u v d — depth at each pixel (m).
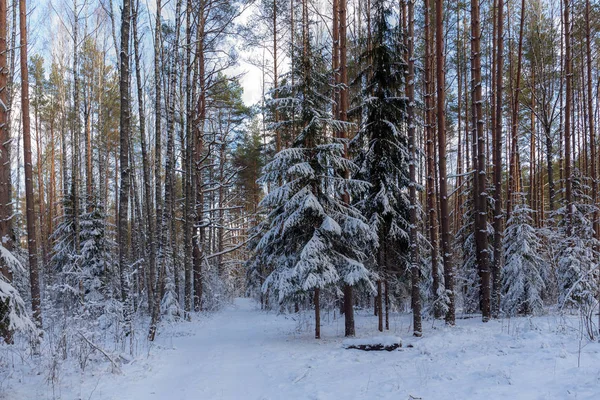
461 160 23.56
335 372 7.58
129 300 12.72
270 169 11.25
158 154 14.50
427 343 9.11
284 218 11.31
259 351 9.98
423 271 13.77
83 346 8.51
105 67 23.86
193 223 21.08
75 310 10.70
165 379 7.66
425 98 13.41
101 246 19.09
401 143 12.53
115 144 26.88
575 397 4.81
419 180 18.06
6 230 9.40
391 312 17.16
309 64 11.37
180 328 14.66
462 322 12.56
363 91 12.58
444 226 11.86
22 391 6.44
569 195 14.14
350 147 12.98
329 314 17.47
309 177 11.02
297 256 10.96
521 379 5.73
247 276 23.45
